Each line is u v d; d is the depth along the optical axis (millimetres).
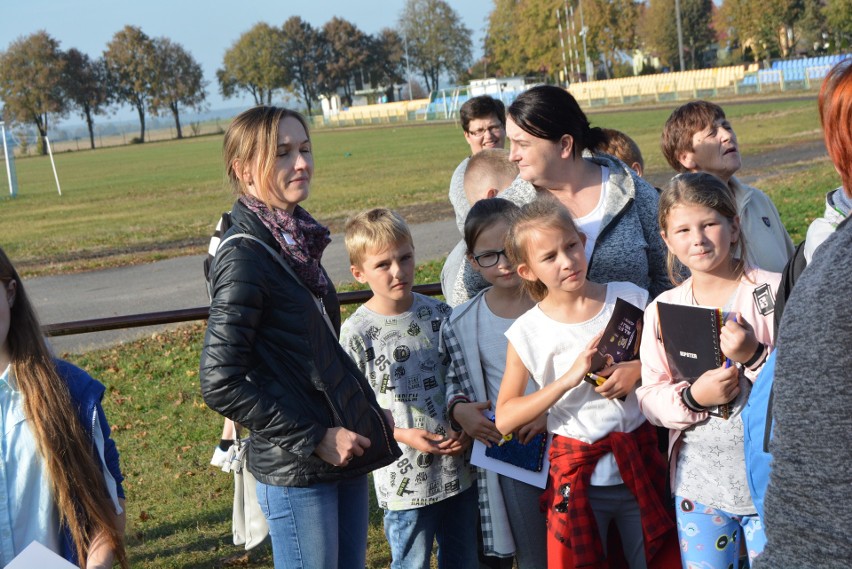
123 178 39531
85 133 137000
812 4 66688
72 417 2393
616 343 2955
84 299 12289
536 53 87312
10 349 2404
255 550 4680
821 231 2459
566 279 2988
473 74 127875
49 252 17016
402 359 3617
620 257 3371
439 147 39250
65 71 117938
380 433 2990
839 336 1423
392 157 35719
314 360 2818
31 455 2377
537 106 3369
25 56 116438
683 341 2736
